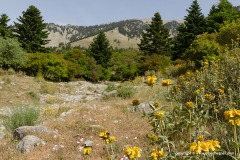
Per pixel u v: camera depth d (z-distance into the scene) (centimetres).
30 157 612
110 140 400
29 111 879
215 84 764
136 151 309
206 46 2217
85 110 1002
